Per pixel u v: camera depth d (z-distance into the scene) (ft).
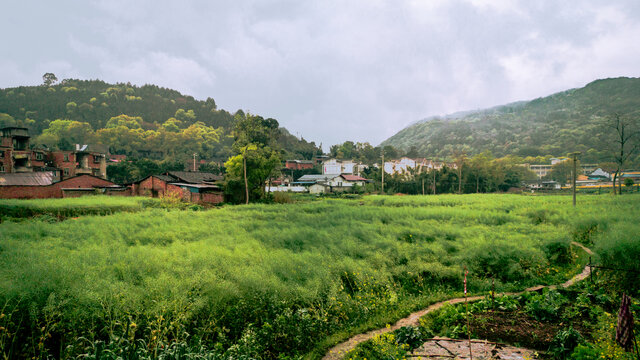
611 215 65.21
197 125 558.56
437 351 22.26
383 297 32.17
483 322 26.43
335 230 59.77
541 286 36.37
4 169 158.10
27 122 446.19
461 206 111.34
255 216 84.48
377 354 21.79
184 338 21.90
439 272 39.04
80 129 417.90
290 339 24.29
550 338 23.13
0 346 18.47
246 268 32.55
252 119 206.49
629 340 15.21
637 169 291.17
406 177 280.31
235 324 24.71
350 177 277.85
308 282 31.37
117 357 18.19
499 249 43.98
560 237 48.73
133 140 414.00
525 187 294.66
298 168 341.41
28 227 55.72
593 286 33.45
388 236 54.08
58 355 20.35
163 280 26.63
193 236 54.39
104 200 107.24
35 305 20.43
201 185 148.46
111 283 25.38
